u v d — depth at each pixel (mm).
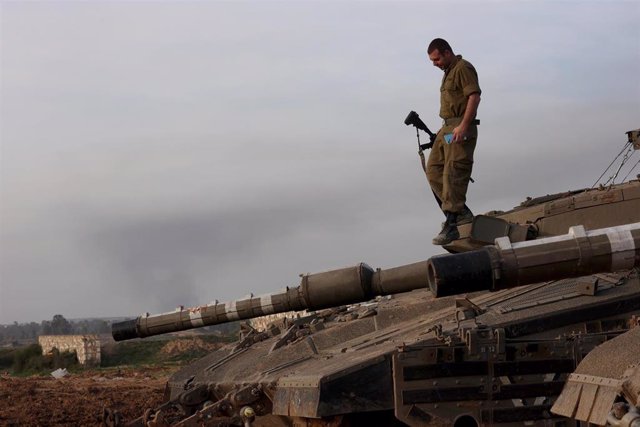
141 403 24047
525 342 10820
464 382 10594
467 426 11102
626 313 11352
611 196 13109
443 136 13719
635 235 8086
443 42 13594
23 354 56094
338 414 10555
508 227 13195
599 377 7785
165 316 16922
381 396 10602
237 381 14203
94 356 55938
